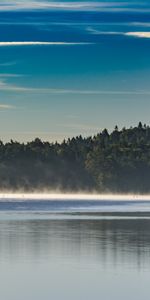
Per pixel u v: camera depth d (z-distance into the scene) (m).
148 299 50.09
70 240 88.31
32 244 83.25
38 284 56.53
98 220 127.81
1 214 145.88
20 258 70.94
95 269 63.78
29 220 125.62
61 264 66.88
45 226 111.19
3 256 72.38
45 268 64.38
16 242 85.44
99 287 55.12
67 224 116.12
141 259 69.94
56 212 157.12
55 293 52.84
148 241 87.19
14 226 110.44
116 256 72.25
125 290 53.75
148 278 58.81
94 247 80.31
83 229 106.00
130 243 84.81
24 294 52.38
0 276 60.09
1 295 51.94
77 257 71.62
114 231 102.50
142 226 112.69
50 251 76.56
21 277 59.66
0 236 93.00
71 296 51.56
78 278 59.12
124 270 63.03
